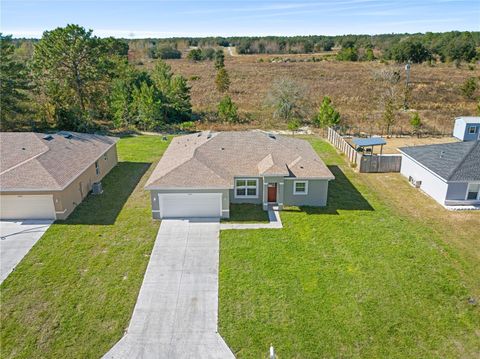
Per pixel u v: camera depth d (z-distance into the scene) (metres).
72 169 21.27
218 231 18.31
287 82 46.28
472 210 20.75
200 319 12.66
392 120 37.22
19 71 36.12
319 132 38.41
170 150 25.02
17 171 19.75
